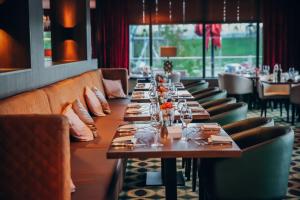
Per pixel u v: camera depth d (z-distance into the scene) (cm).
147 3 1047
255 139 336
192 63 1099
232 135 346
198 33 1083
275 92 861
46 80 489
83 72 720
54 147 238
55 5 758
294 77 873
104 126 517
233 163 292
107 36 1058
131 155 286
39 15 460
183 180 462
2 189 244
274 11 1045
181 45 1090
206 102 526
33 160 240
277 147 292
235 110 432
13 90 373
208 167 310
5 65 429
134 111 455
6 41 427
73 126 426
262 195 297
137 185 452
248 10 1049
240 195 296
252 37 1080
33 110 350
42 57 472
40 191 242
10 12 423
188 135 332
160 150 287
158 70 1051
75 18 760
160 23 1055
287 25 1048
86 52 766
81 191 285
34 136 238
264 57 1063
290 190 424
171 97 543
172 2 1045
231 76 926
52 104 412
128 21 1054
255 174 293
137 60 1093
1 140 240
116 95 802
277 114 912
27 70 414
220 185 296
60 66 560
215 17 1052
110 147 296
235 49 1090
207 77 1092
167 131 323
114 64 1064
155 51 1091
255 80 952
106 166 344
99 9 1047
